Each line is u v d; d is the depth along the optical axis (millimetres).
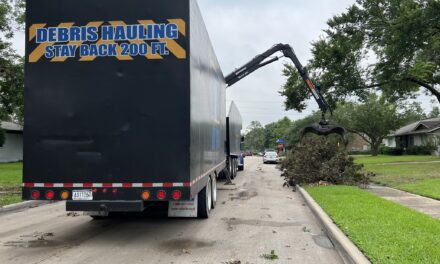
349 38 26984
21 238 7949
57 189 7273
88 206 7199
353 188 14172
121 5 7266
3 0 27062
